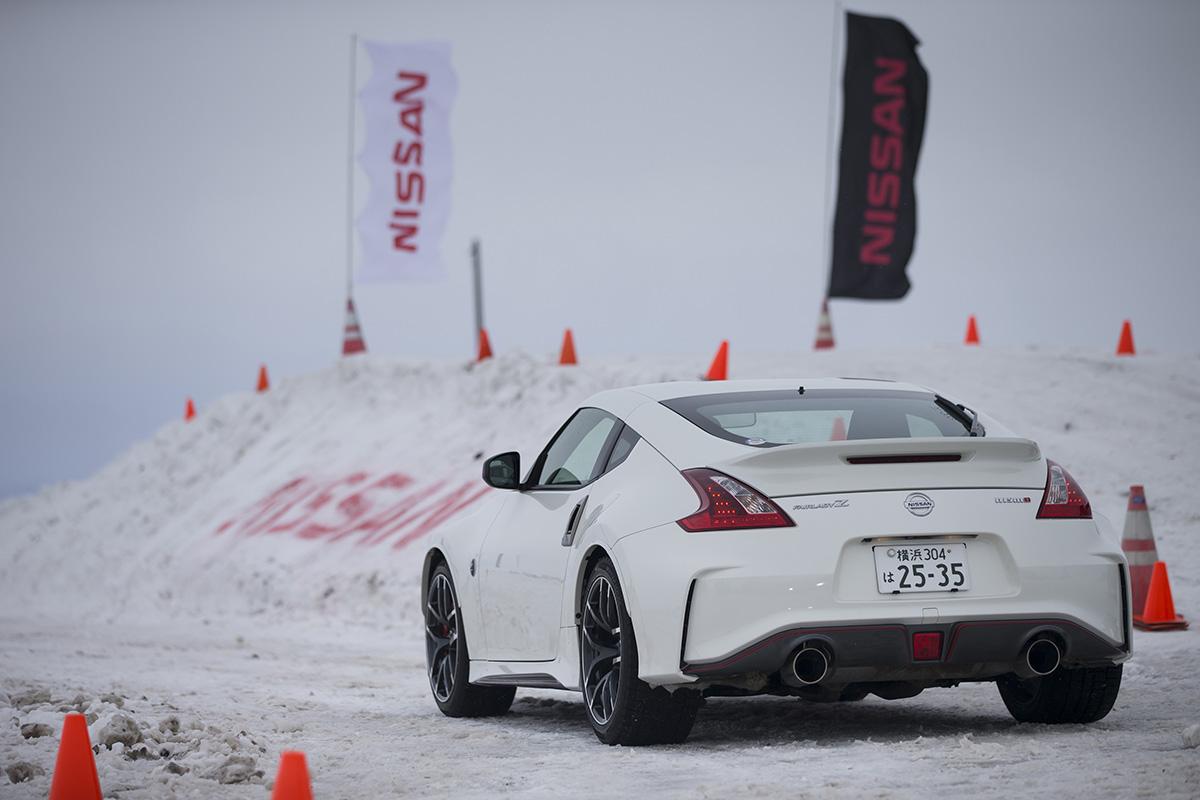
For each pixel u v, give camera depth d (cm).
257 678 2416
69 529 6231
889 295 5616
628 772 1330
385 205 6159
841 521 1377
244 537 5066
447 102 6175
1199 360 5012
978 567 1395
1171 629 2458
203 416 6894
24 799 1257
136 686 2202
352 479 5138
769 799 1165
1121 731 1483
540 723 1772
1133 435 4219
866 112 5581
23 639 3572
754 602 1357
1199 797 1112
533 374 5294
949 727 1578
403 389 5888
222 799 1247
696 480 1428
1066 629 1400
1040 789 1170
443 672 1908
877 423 1534
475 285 7288
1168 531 3425
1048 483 1445
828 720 1667
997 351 5191
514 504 1800
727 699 1897
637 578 1413
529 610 1673
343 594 4138
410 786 1315
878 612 1360
